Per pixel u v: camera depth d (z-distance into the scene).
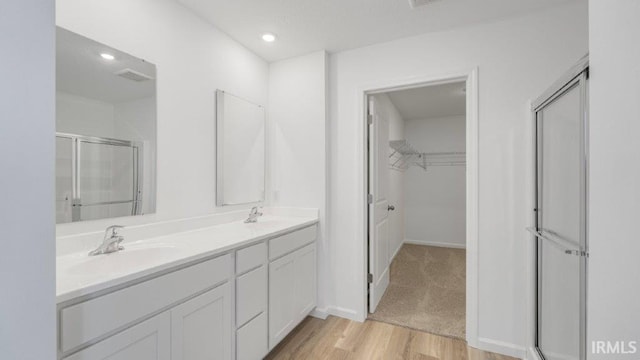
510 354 1.91
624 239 0.73
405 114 4.76
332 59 2.49
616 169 0.77
